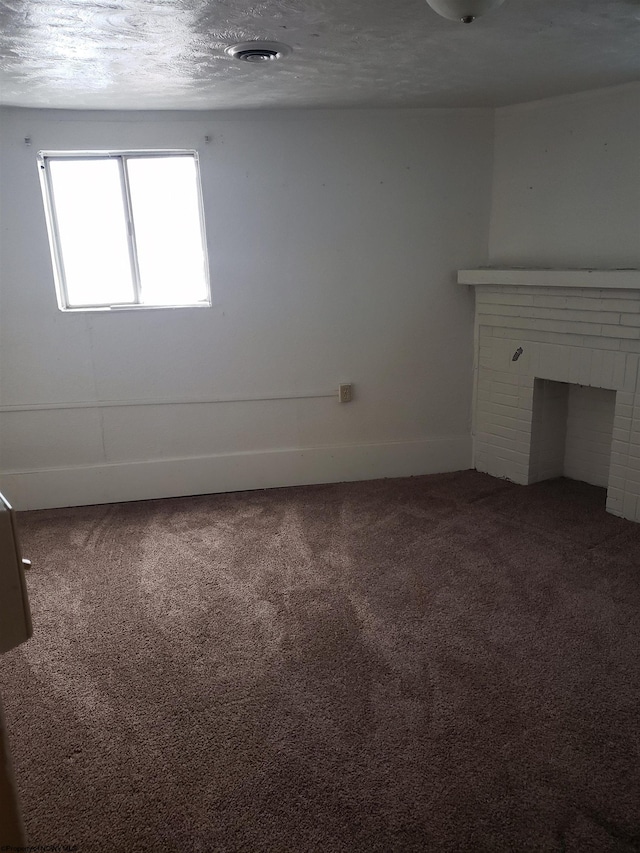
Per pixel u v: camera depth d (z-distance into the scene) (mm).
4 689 2182
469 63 2527
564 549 3031
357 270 3771
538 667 2205
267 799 1707
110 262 3674
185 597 2740
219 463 3908
